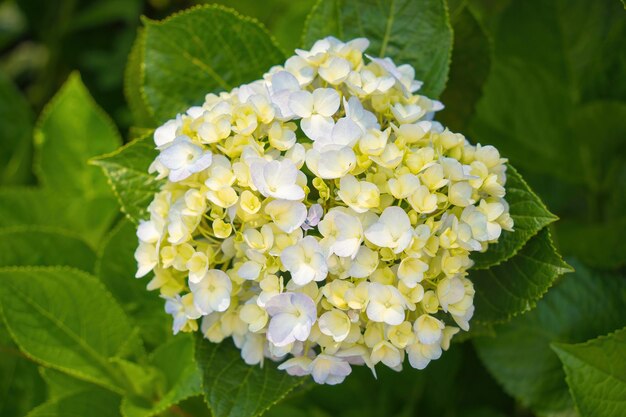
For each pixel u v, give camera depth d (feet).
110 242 1.94
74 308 1.88
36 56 3.10
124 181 1.69
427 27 1.72
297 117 1.53
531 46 2.10
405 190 1.44
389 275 1.45
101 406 1.90
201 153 1.49
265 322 1.49
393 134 1.54
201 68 1.79
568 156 2.07
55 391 1.97
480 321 1.63
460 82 1.84
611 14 2.05
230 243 1.51
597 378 1.65
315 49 1.59
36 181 2.51
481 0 2.31
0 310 1.95
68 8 2.76
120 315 1.90
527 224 1.54
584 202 2.15
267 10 2.45
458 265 1.45
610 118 1.99
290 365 1.49
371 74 1.57
